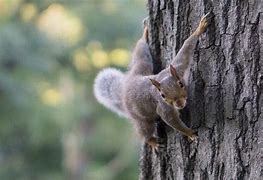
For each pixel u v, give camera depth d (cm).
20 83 2483
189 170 818
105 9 2669
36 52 2530
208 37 787
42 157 2870
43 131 2662
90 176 2988
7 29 2475
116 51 2698
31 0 2691
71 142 2886
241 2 769
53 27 2700
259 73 761
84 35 2667
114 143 2991
